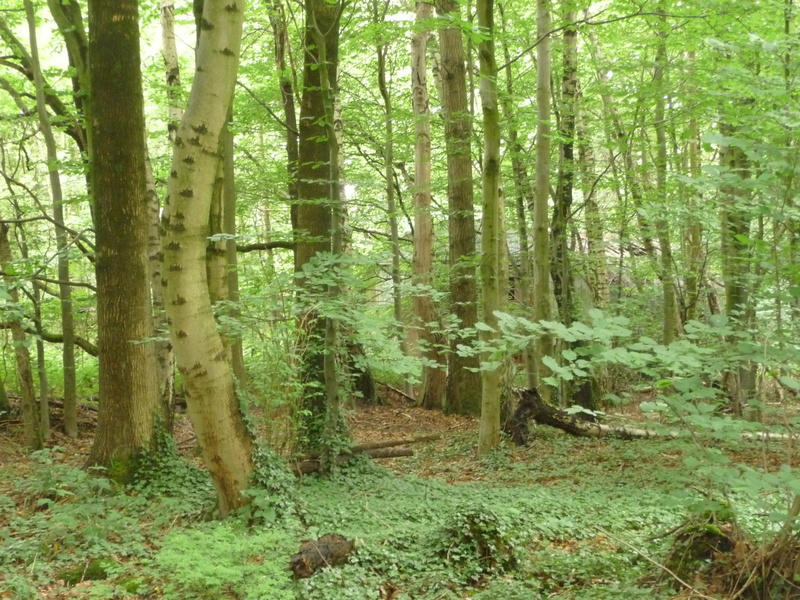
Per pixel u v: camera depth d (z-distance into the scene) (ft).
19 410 42.27
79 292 47.80
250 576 15.11
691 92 30.14
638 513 20.88
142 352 28.07
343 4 26.14
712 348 11.92
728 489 12.98
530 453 32.40
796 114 11.37
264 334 24.53
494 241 30.48
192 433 40.37
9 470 29.53
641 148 37.52
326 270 23.27
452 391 48.42
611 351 11.18
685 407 11.09
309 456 29.12
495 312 12.69
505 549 16.99
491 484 28.30
